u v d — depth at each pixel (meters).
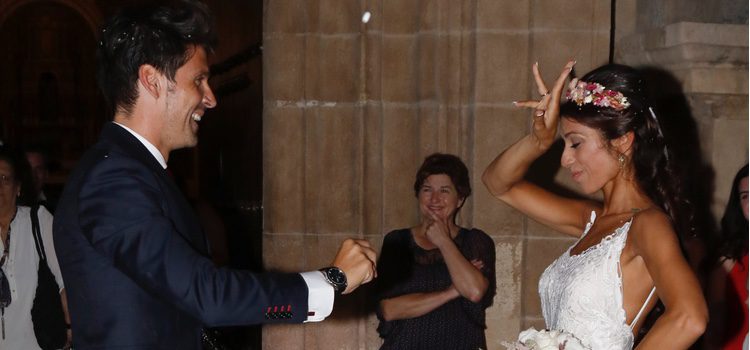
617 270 2.07
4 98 17.66
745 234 3.21
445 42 3.84
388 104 3.93
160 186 1.91
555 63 3.75
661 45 3.67
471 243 3.49
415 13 3.89
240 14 4.86
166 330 1.87
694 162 3.66
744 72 3.58
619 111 2.12
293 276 1.86
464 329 3.36
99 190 1.83
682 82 3.64
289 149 3.95
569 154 2.22
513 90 3.77
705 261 3.28
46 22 17.72
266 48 3.94
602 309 2.07
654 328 1.87
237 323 1.80
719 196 3.63
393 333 3.39
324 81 3.92
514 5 3.75
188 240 1.96
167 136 1.99
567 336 2.04
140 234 1.77
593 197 3.76
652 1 3.94
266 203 3.99
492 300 3.79
